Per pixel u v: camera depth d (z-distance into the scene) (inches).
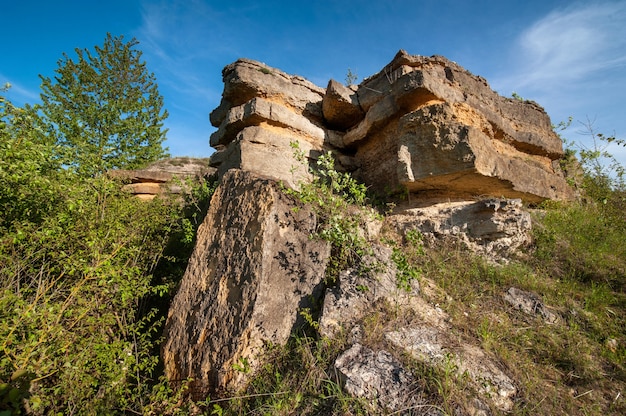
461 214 198.1
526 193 225.5
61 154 173.5
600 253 185.3
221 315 144.3
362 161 271.3
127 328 164.9
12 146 139.8
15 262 143.2
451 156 197.0
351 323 128.7
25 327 123.4
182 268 225.5
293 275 148.3
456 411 93.7
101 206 187.2
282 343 134.0
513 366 115.5
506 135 253.0
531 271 175.3
